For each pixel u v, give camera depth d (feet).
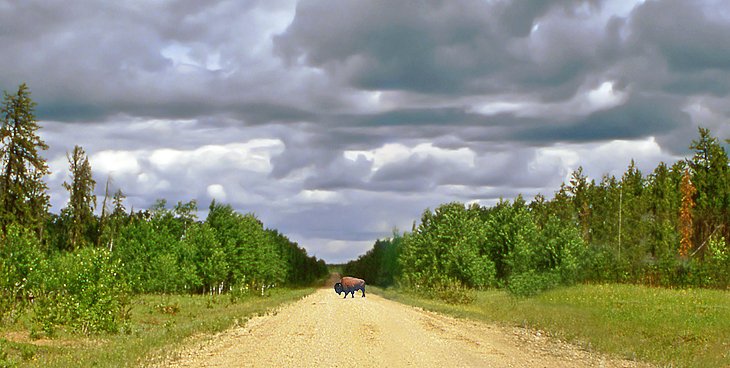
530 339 62.80
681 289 120.88
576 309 87.86
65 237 208.85
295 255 327.47
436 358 47.39
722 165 229.66
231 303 127.65
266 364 43.62
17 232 83.87
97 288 69.00
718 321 70.64
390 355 48.57
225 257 169.17
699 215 228.22
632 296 102.01
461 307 117.39
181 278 146.51
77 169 211.00
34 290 77.00
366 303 126.52
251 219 216.74
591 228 247.70
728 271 127.95
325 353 49.29
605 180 278.67
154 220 162.50
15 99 169.17
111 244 186.70
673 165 265.54
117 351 48.67
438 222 183.01
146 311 97.30
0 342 51.60
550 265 136.36
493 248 186.60
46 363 44.24
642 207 241.14
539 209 281.95
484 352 51.90
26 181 168.66
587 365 46.29
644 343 57.52
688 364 47.55
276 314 91.61
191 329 66.23
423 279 172.24
